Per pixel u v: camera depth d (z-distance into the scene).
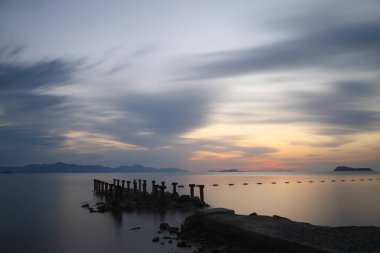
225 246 14.45
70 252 16.39
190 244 16.30
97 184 60.84
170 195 40.38
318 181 114.50
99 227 23.12
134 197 41.41
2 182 101.69
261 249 13.00
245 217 17.33
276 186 82.50
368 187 78.06
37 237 20.03
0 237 20.11
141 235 19.89
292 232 13.49
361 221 27.19
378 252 10.35
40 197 48.19
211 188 74.44
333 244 11.40
